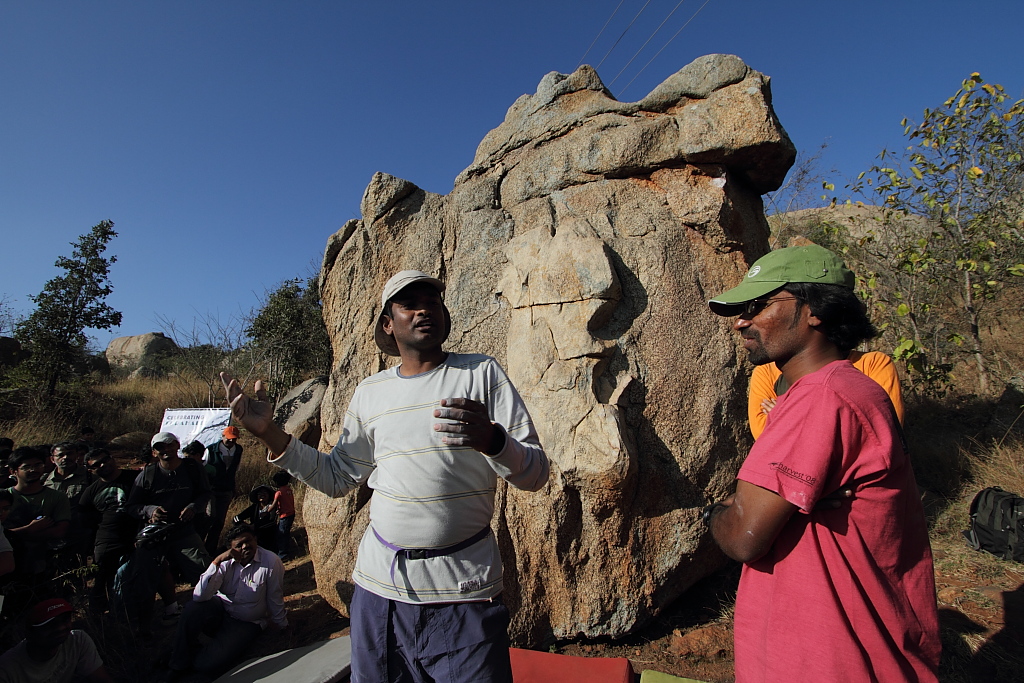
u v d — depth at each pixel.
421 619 1.87
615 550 3.48
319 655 3.53
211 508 5.51
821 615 1.43
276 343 13.77
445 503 1.90
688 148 3.84
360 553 2.04
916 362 5.88
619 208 4.02
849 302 1.62
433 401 1.98
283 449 1.98
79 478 5.79
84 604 4.41
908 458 1.54
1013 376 6.73
